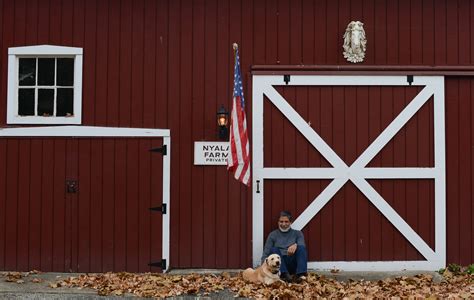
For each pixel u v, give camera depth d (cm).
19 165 823
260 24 833
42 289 728
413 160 827
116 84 829
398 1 838
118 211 821
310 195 824
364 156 824
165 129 827
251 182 822
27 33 830
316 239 822
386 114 828
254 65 828
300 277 763
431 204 827
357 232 823
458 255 830
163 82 830
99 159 824
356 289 725
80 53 828
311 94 827
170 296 703
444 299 685
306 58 832
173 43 832
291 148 825
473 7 834
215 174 826
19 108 837
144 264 820
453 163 834
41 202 822
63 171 823
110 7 833
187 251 822
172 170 827
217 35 832
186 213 824
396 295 700
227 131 827
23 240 820
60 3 831
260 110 826
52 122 826
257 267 814
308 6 835
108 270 820
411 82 830
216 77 831
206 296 703
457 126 837
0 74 829
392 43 835
